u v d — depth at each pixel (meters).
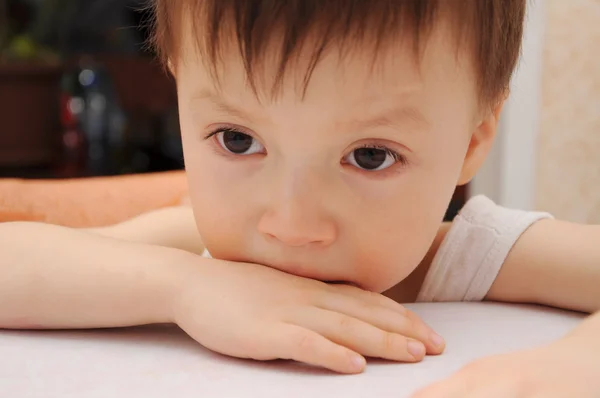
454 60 0.52
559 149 1.54
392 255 0.55
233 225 0.56
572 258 0.68
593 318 0.51
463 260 0.75
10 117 2.22
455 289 0.75
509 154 1.54
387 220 0.54
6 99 2.21
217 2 0.49
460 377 0.43
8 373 0.48
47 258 0.59
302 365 0.50
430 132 0.52
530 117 1.52
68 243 0.60
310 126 0.49
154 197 1.08
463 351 0.53
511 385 0.41
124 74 2.20
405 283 0.79
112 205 1.04
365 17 0.47
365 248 0.54
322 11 0.46
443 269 0.75
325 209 0.52
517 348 0.53
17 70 2.19
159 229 0.88
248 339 0.50
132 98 2.21
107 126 2.21
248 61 0.49
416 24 0.48
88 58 2.20
